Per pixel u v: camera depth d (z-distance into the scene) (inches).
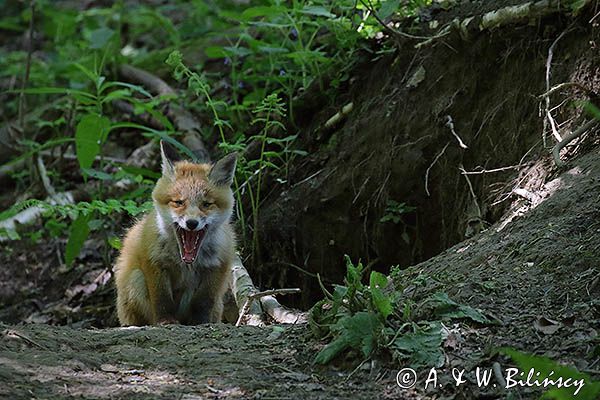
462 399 236.8
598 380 233.8
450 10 488.4
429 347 256.8
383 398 239.8
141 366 264.2
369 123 490.6
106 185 605.3
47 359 262.1
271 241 503.8
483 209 417.1
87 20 821.9
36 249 580.7
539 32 427.2
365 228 477.7
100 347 287.1
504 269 307.9
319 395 240.8
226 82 612.7
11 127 680.4
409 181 463.2
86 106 648.4
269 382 250.1
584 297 276.8
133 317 406.9
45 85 741.9
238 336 296.2
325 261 491.8
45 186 598.9
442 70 468.8
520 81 430.0
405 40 493.0
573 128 386.6
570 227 316.8
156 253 385.7
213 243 391.9
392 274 325.7
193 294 401.4
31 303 544.1
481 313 273.6
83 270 557.3
